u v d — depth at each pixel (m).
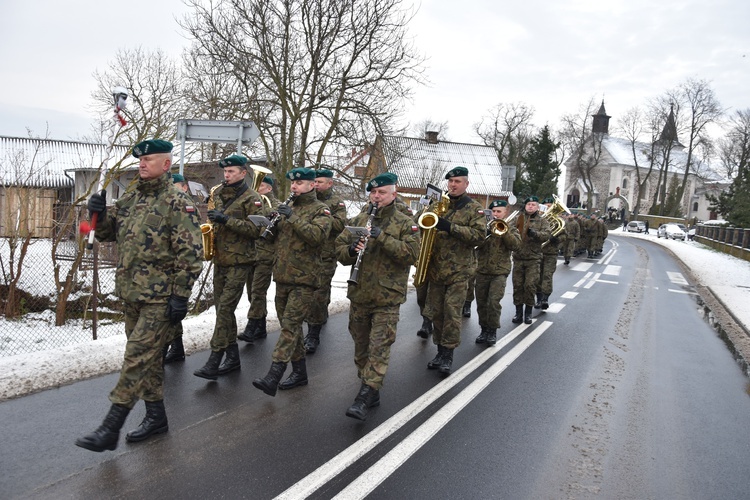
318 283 4.86
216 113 13.39
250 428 4.07
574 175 77.75
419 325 8.09
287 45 13.78
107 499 3.01
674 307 11.14
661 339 8.02
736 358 7.14
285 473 3.42
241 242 5.13
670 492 3.50
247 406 4.50
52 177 23.33
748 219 33.06
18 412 4.06
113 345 5.53
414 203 22.00
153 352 3.55
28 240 8.70
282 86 13.92
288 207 4.57
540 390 5.38
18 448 3.52
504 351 6.82
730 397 5.50
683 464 3.91
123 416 3.45
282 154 14.34
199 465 3.46
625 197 70.69
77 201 8.33
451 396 5.07
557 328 8.33
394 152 15.46
